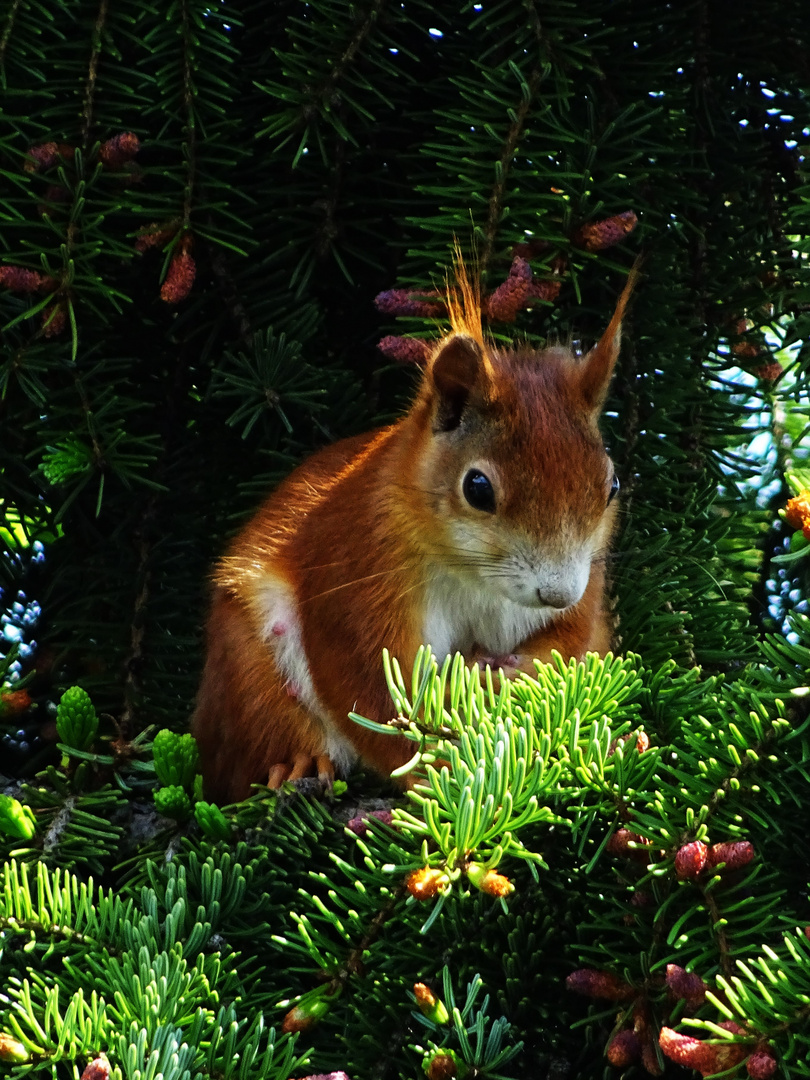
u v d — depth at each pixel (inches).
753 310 372.8
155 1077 195.5
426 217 335.9
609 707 239.0
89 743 303.3
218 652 357.1
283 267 354.3
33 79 320.8
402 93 347.9
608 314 349.7
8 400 338.6
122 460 324.5
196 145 325.7
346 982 233.6
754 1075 184.5
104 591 354.6
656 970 215.8
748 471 386.9
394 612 336.8
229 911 257.1
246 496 376.8
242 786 359.6
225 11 328.8
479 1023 212.2
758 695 224.2
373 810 328.2
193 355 361.4
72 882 247.6
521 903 244.1
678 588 344.8
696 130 358.0
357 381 373.1
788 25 361.4
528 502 305.4
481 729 221.0
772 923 215.5
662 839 217.3
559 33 320.2
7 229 318.0
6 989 235.0
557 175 311.9
